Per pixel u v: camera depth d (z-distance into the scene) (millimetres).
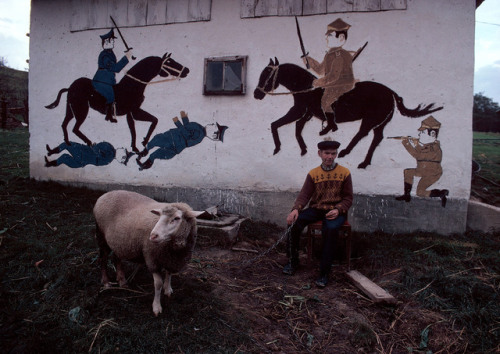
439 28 4492
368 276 3695
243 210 5223
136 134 5652
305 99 4945
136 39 5598
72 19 5863
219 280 3484
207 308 2896
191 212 2666
